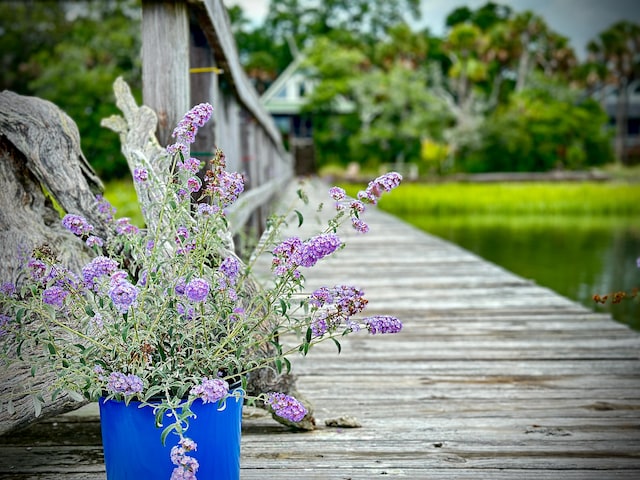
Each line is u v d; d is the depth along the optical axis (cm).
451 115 3362
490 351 382
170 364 199
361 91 3419
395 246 845
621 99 4419
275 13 5116
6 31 2781
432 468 234
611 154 3744
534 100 3541
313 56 3684
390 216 1304
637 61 4359
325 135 3594
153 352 207
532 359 366
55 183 256
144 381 189
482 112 3731
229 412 200
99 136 1972
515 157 3412
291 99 3875
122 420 194
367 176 2814
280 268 202
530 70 4162
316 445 253
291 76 3866
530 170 3416
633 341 403
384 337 412
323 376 337
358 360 364
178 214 208
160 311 197
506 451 248
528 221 1620
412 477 227
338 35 4212
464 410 290
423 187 2456
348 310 201
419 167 3400
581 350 384
